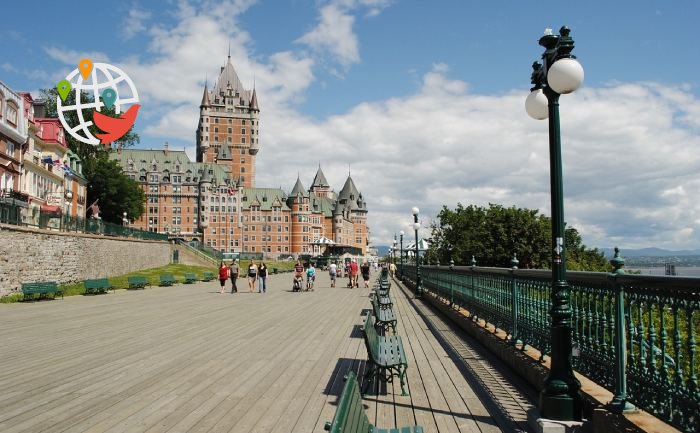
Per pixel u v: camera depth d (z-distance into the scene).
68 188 56.25
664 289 4.67
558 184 6.14
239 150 165.62
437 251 54.91
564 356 5.94
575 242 55.38
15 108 41.06
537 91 6.84
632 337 5.23
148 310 20.52
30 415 6.64
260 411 6.79
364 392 7.70
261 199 150.50
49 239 31.58
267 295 28.98
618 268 5.41
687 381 4.34
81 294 29.44
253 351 11.17
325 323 16.14
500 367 9.33
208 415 6.62
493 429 6.06
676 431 4.49
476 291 13.23
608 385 5.70
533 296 8.35
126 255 47.94
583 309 6.45
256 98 168.75
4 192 37.00
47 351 11.26
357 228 197.38
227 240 140.25
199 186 139.38
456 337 13.01
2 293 25.89
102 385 8.20
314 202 164.75
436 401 7.23
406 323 16.00
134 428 6.13
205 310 20.44
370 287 36.94
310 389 7.91
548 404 5.88
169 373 9.03
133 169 137.38
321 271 82.44
